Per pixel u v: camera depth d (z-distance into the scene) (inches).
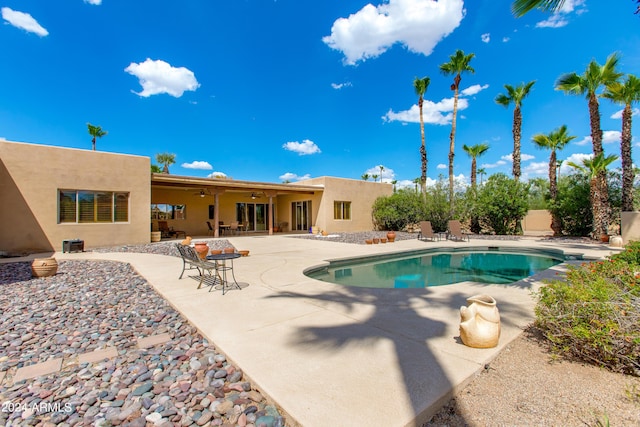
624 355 89.9
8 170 370.6
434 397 75.9
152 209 622.2
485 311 107.2
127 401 82.4
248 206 776.3
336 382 84.2
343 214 748.6
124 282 230.7
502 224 649.0
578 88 508.4
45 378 96.2
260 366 94.7
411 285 256.5
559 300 111.4
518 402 77.1
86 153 419.5
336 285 209.2
